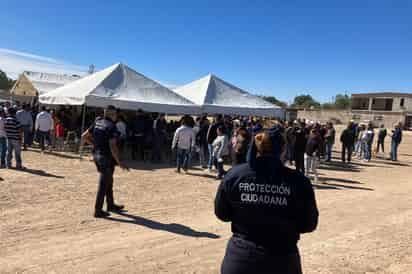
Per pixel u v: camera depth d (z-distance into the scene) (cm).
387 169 1492
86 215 597
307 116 6575
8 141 930
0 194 684
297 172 218
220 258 455
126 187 827
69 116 1434
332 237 571
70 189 760
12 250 443
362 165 1578
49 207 627
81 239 493
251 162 220
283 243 210
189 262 439
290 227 211
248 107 1727
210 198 776
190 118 1070
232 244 219
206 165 1239
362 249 521
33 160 1096
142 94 1455
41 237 491
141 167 1121
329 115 6378
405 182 1187
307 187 213
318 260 473
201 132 1203
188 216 633
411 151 2452
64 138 1420
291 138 1111
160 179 948
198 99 1662
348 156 1609
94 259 431
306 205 212
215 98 1711
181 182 927
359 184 1092
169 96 1527
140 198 737
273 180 212
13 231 505
